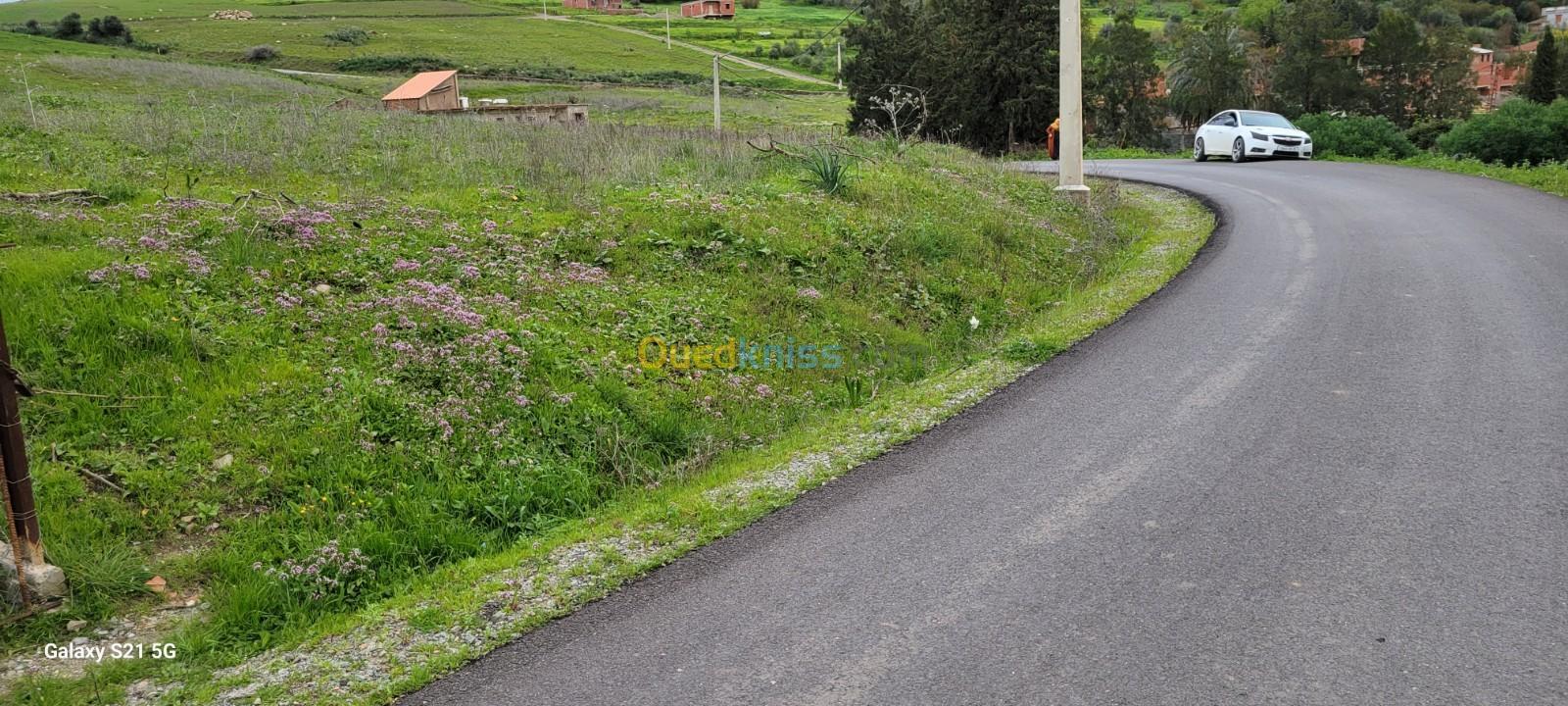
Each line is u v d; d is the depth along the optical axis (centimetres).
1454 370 689
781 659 396
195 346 702
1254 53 6494
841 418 753
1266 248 1212
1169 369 752
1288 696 346
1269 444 580
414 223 1020
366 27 10356
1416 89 6262
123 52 6181
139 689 434
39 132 1438
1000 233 1354
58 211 941
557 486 653
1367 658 365
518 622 448
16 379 473
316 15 11669
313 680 421
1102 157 3291
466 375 738
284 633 485
